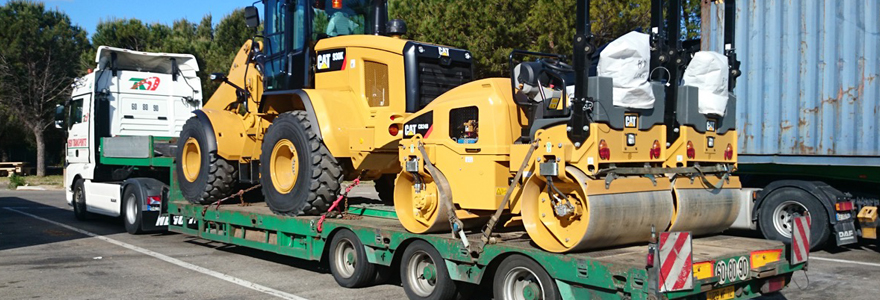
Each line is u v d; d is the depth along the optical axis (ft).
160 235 37.52
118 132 42.55
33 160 127.65
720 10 33.83
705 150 19.63
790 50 31.42
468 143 19.89
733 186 20.74
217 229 30.17
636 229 17.54
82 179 44.86
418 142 20.85
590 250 17.51
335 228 23.52
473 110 20.06
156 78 43.75
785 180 31.37
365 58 25.71
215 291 23.30
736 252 17.49
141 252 31.53
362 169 25.29
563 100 17.44
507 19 60.70
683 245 15.61
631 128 17.61
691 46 33.01
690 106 18.86
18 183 84.69
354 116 25.59
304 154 25.08
